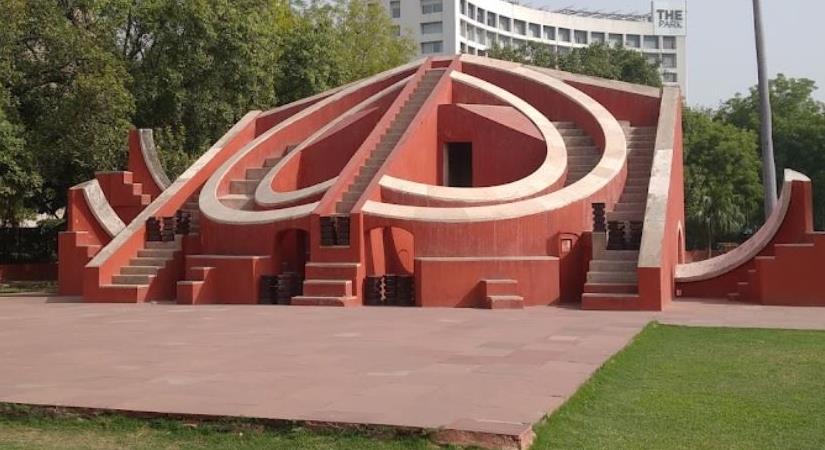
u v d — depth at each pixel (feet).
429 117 61.46
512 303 46.57
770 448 16.67
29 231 94.89
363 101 70.49
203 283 52.34
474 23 294.87
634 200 55.72
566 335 33.53
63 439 18.40
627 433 17.85
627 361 27.22
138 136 72.18
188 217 59.16
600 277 47.88
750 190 144.15
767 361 27.30
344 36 133.39
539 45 188.03
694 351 29.58
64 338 34.50
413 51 148.97
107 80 72.64
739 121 168.25
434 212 49.83
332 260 50.16
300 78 100.01
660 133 58.59
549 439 17.30
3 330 37.76
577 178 58.18
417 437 17.30
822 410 20.02
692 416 19.39
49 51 74.59
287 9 122.93
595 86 67.51
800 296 47.62
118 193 67.31
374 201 51.65
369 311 45.21
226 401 20.56
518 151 60.03
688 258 131.34
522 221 50.01
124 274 56.34
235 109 87.86
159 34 84.23
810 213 50.19
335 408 19.53
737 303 49.06
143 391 22.11
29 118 77.71
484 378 23.50
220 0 83.92
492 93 65.41
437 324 38.34
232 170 64.85
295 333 35.40
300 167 62.64
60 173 81.61
